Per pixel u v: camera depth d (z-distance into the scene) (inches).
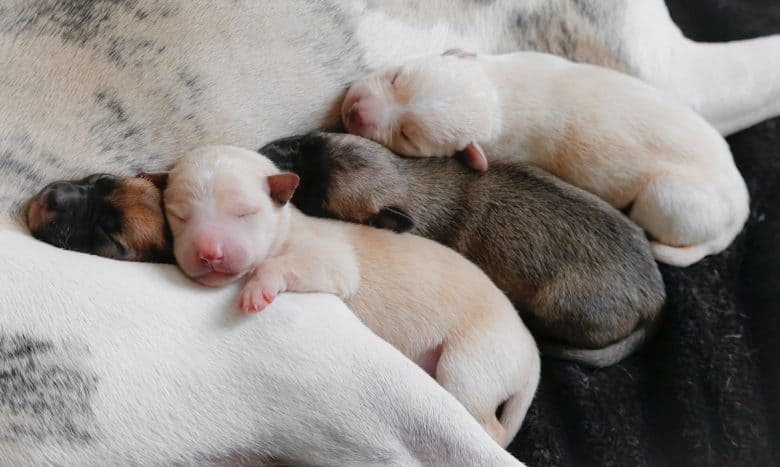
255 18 37.0
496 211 38.2
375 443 35.2
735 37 44.4
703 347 38.5
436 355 36.7
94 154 36.2
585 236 37.9
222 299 35.3
